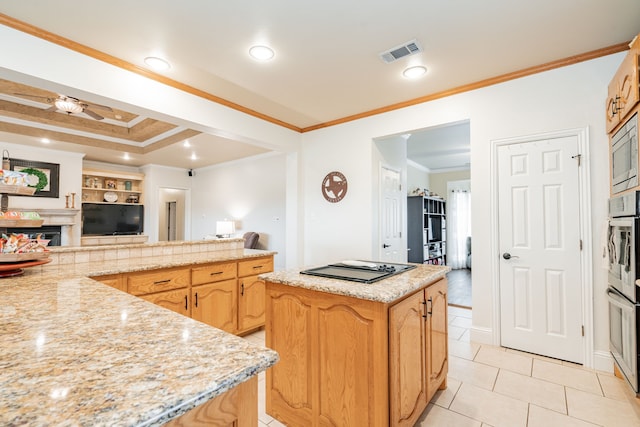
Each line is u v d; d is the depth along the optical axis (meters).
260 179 6.25
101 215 6.43
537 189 2.66
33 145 5.26
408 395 1.62
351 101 3.34
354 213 3.79
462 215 7.67
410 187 6.95
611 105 2.24
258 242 6.24
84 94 2.35
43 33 2.10
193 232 7.77
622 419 1.80
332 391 1.60
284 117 3.84
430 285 1.93
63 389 0.58
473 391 2.11
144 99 2.63
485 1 1.87
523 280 2.72
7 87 3.40
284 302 1.81
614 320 2.17
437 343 2.00
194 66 2.59
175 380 0.62
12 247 1.79
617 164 2.18
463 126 4.58
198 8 1.91
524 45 2.34
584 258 2.46
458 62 2.57
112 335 0.86
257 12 1.95
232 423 0.69
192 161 6.82
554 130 2.59
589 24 2.09
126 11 1.92
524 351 2.71
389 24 2.08
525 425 1.76
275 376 1.85
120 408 0.53
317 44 2.30
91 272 2.09
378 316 1.45
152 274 2.42
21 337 0.84
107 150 5.66
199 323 0.97
